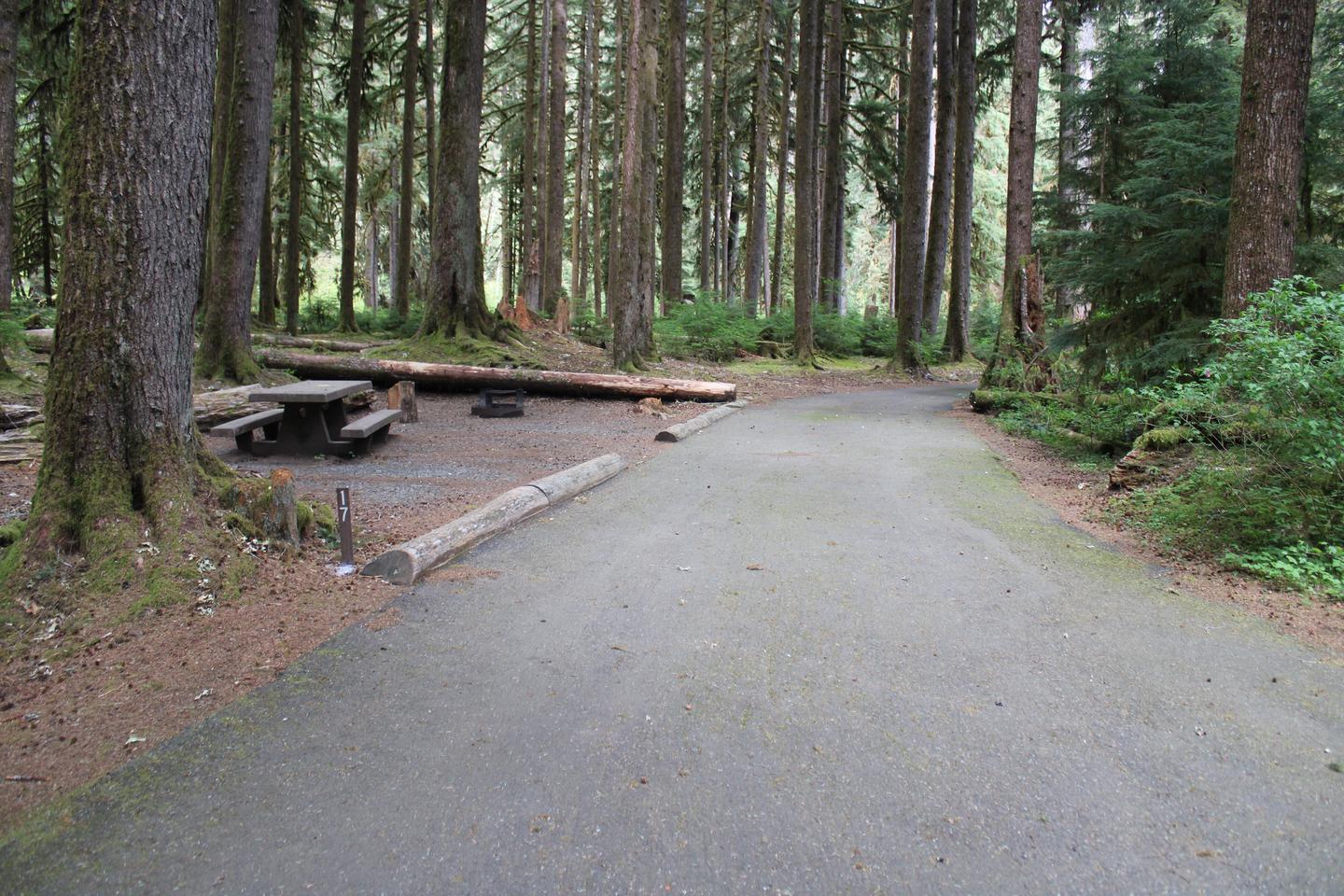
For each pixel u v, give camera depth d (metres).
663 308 25.53
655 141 18.44
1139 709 3.13
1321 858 2.24
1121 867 2.21
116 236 4.36
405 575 4.67
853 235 53.94
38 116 22.22
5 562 4.11
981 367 25.22
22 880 2.21
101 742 2.93
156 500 4.42
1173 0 13.29
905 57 32.94
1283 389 4.95
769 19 31.27
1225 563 4.97
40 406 9.35
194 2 4.55
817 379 20.33
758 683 3.37
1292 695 3.25
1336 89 10.30
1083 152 17.77
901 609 4.25
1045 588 4.60
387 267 52.50
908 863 2.23
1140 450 7.11
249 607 4.16
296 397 8.61
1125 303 11.06
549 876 2.19
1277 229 7.51
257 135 12.59
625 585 4.63
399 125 34.25
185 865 2.25
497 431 11.12
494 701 3.22
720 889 2.13
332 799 2.56
